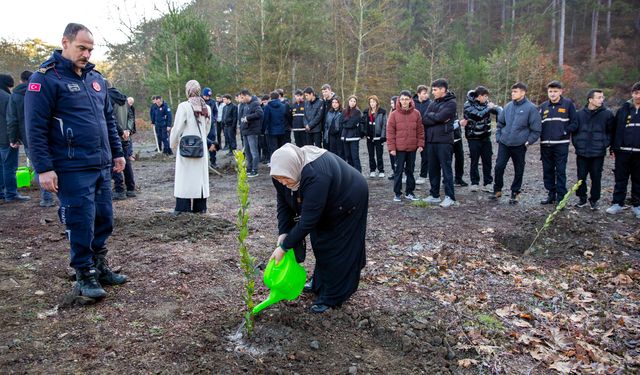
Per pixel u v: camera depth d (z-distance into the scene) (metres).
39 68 3.46
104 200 3.97
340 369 2.88
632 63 35.81
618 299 4.15
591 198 7.27
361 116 9.95
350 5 28.25
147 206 7.40
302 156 3.27
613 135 7.03
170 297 3.83
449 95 7.24
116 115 7.86
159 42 21.45
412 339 3.23
